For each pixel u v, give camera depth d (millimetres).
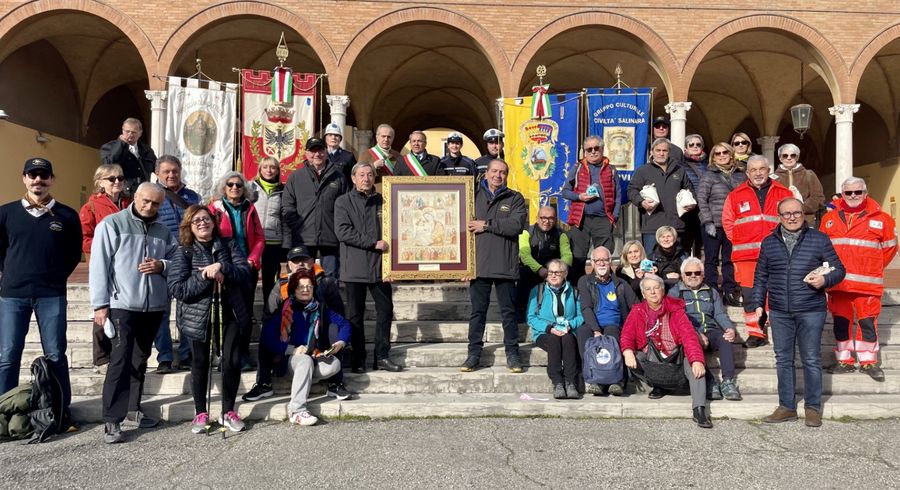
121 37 15680
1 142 14391
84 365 6523
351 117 21609
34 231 5246
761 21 14008
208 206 5902
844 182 6527
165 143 12531
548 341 6102
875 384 6348
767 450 4816
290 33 15711
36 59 15734
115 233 5195
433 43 16625
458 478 4180
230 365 5238
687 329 5812
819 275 5453
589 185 7824
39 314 5285
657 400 5887
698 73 19062
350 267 6188
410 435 5141
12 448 4844
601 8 13930
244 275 5332
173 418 5594
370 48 14656
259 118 12781
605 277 6453
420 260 6352
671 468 4395
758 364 6770
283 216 6727
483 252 6309
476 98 21688
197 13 13352
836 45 14070
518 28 13891
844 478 4219
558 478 4191
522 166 12867
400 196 6422
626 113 12781
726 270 7586
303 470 4332
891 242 6461
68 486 4055
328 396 5988
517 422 5543
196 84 12633
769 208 6793
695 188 7926
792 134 22594
